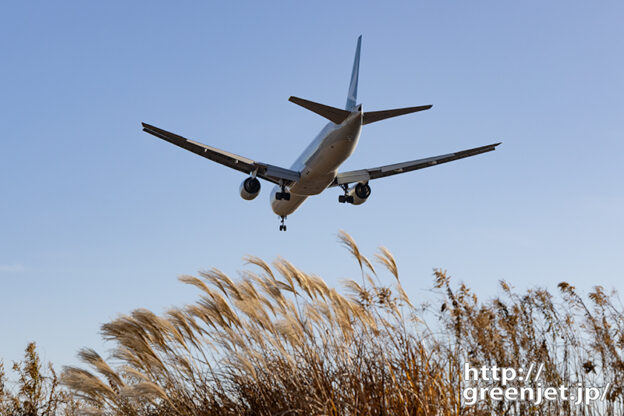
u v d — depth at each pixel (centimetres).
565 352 1639
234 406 1494
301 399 1352
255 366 1530
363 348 1502
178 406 1511
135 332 1517
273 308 1733
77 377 1412
